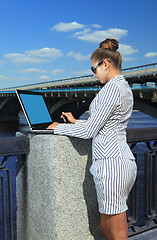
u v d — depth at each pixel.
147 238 2.17
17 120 74.00
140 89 27.05
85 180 1.73
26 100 1.71
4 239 1.63
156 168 2.30
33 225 1.74
